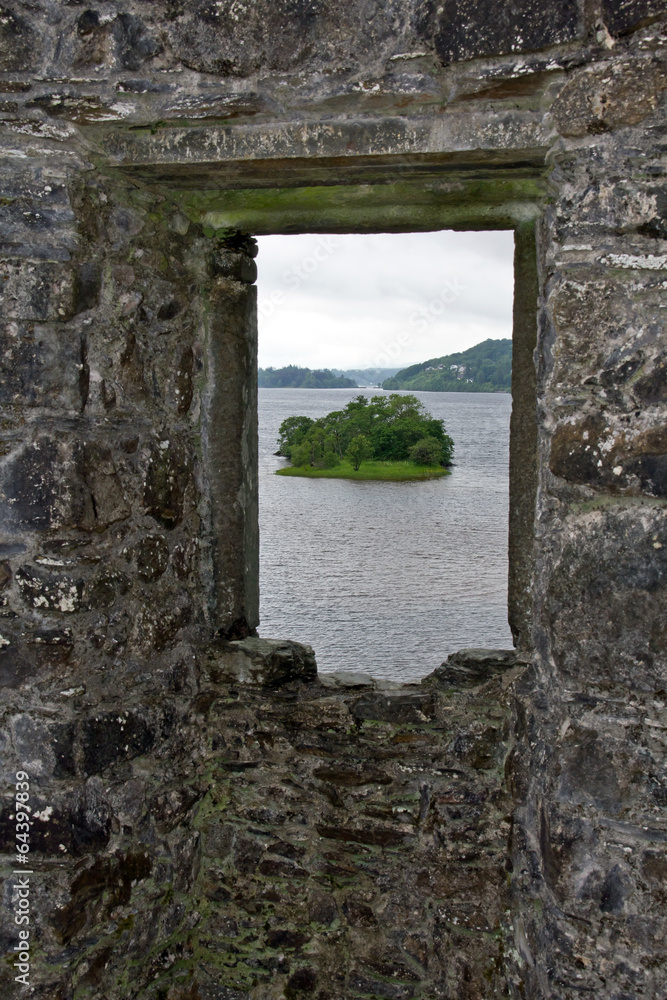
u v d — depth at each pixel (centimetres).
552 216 217
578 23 181
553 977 205
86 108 206
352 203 248
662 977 193
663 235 184
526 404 242
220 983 267
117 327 229
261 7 198
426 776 254
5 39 204
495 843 249
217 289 265
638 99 180
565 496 202
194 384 263
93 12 204
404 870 255
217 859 271
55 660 215
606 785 197
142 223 236
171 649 254
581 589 197
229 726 272
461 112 198
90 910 226
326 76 199
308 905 263
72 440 214
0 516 212
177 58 204
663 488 185
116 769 234
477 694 253
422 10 191
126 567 234
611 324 190
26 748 217
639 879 193
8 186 209
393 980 256
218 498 270
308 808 264
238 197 252
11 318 209
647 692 192
